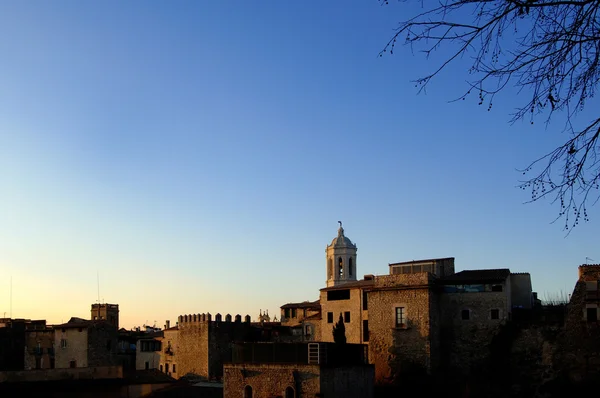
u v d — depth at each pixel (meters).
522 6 13.80
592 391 72.25
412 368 80.75
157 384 89.94
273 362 70.12
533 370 76.75
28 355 119.06
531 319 81.62
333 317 97.75
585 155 13.88
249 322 120.50
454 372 81.88
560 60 13.85
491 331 80.88
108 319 149.25
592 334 74.75
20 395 79.25
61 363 116.88
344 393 70.50
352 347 74.31
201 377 109.12
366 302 94.00
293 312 124.81
